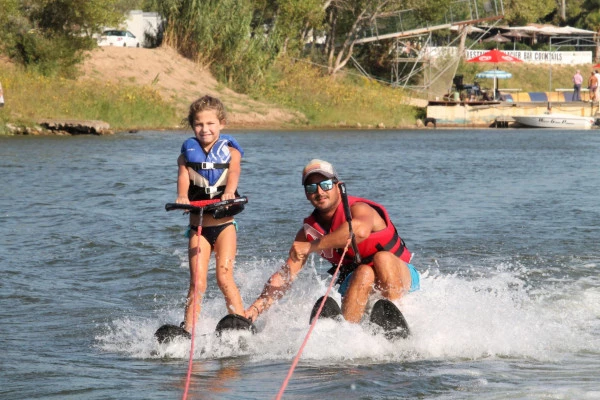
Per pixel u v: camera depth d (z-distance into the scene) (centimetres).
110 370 1869
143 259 3192
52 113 12581
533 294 2591
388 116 16712
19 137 11219
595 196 5094
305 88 16475
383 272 2123
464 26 19350
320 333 2064
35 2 14062
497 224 3988
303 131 14300
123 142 10488
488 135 13700
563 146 10619
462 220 4119
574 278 2834
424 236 3659
